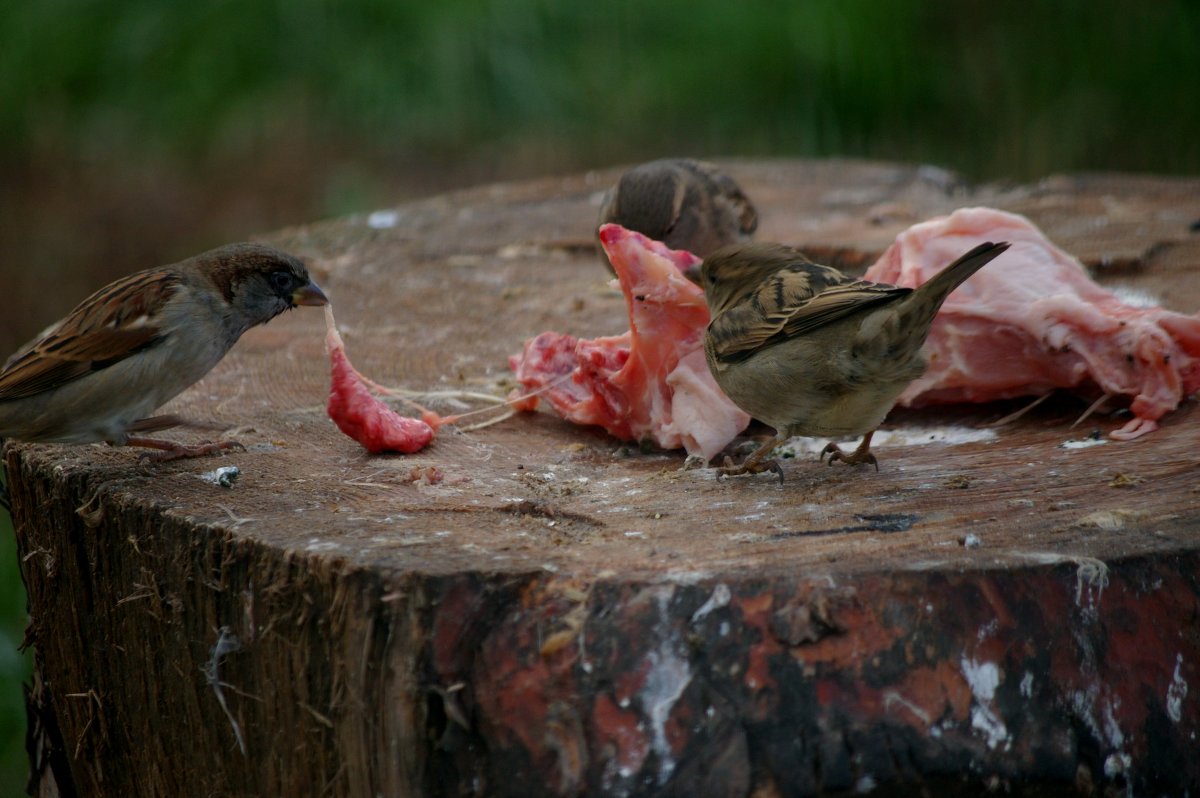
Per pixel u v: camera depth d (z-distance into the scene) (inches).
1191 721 216.4
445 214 525.0
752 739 201.8
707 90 842.2
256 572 231.0
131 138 859.4
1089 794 209.2
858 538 227.3
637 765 201.6
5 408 289.1
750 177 569.9
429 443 294.7
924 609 207.3
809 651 204.2
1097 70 827.4
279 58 876.0
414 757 208.8
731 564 213.2
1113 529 227.0
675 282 294.8
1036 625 209.8
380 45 871.1
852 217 499.8
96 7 896.9
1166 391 288.7
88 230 797.9
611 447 303.1
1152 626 214.8
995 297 304.3
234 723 243.9
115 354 291.6
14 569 550.0
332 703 221.6
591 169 825.5
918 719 203.5
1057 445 283.7
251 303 316.2
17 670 507.2
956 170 795.4
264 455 287.4
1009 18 852.0
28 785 339.3
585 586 208.2
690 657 204.5
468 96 853.2
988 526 231.3
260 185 822.5
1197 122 798.5
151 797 273.9
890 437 305.0
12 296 768.3
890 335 264.8
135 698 270.2
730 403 296.5
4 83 881.5
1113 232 444.5
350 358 365.4
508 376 346.9
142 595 256.4
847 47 821.9
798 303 280.5
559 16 873.5
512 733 204.7
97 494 265.6
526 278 444.5
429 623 208.1
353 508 250.5
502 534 232.5
